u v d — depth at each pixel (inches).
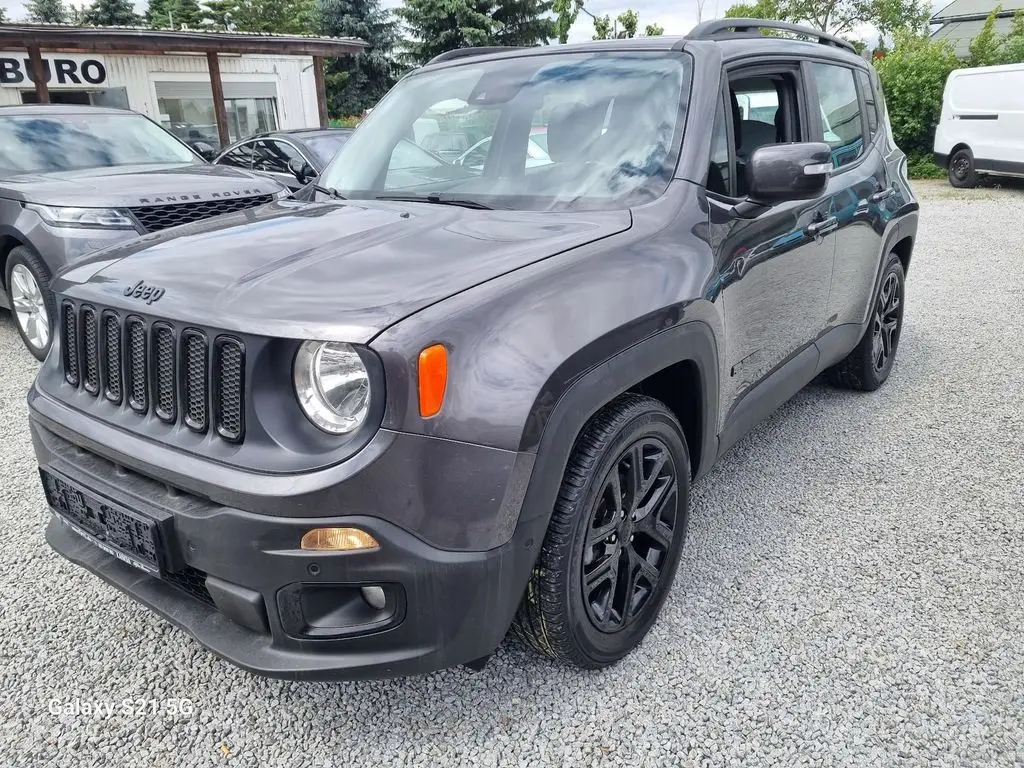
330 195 118.0
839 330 147.4
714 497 130.4
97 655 93.9
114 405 82.7
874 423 160.6
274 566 67.6
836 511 125.2
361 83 1550.2
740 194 110.3
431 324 67.2
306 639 70.1
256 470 68.1
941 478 136.0
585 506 78.4
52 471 84.4
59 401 87.3
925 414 164.9
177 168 235.0
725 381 103.2
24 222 191.8
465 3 1344.7
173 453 73.5
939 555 112.3
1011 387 179.6
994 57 718.5
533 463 70.5
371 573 67.1
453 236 86.1
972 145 569.3
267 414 69.2
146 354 76.6
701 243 95.0
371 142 126.0
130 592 81.8
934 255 342.0
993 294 269.6
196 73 601.6
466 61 131.4
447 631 70.4
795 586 105.3
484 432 67.7
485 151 111.9
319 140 303.9
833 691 86.3
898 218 163.0
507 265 77.2
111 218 190.1
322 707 85.5
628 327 80.0
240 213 107.7
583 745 79.7
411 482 66.3
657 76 108.4
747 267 104.5
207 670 91.5
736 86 112.0
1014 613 99.0
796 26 138.3
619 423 81.0
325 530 66.2
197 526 70.5
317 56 564.4
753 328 109.7
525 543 72.3
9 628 98.5
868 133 159.5
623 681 88.4
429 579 68.0
